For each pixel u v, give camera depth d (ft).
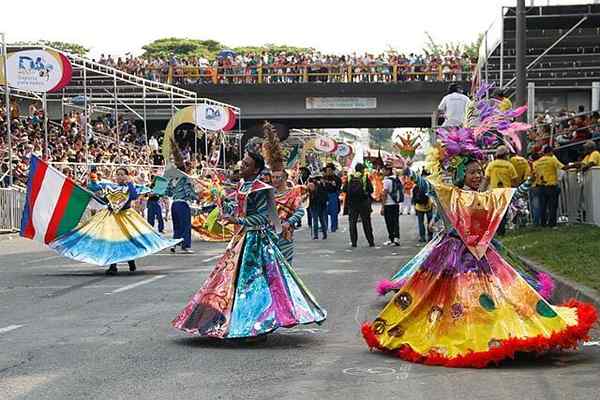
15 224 87.97
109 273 49.90
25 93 114.42
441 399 20.71
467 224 25.32
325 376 23.36
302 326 31.63
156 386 22.35
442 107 56.29
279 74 169.48
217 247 71.20
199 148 142.92
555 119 79.46
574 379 22.49
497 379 22.58
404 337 25.44
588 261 43.37
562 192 73.10
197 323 28.02
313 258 59.72
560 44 79.71
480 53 80.43
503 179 55.36
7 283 45.73
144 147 124.57
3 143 97.04
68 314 34.76
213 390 21.90
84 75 100.32
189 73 168.14
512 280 24.97
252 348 27.43
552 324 24.04
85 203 49.52
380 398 20.94
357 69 168.55
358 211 69.92
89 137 115.03
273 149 32.58
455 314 24.75
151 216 79.82
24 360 25.70
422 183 25.91
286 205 31.68
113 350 27.17
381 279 46.83
